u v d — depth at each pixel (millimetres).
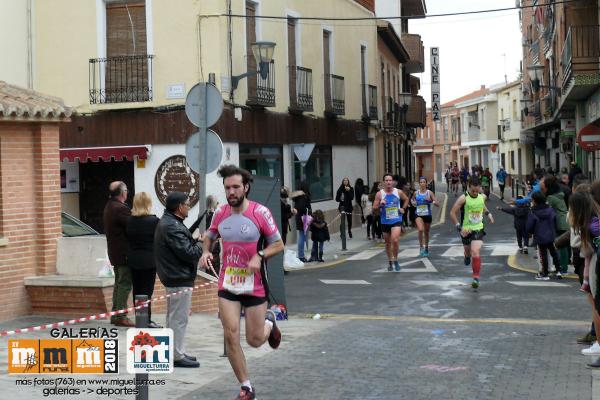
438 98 58062
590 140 24000
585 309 12570
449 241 23859
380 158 36906
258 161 22531
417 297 14156
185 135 20125
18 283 11578
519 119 64125
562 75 29031
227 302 6957
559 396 7109
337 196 27000
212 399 7242
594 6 26547
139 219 10516
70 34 21094
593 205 8523
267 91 22438
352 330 10953
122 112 20609
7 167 11484
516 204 20078
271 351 9469
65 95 21156
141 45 20594
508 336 10234
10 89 12391
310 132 26516
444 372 8156
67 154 20688
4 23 20594
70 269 11914
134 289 10695
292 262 19125
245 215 6941
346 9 30672
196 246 8555
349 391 7461
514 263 18281
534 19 45094
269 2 23234
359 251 22750
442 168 98500
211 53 20016
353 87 31578
